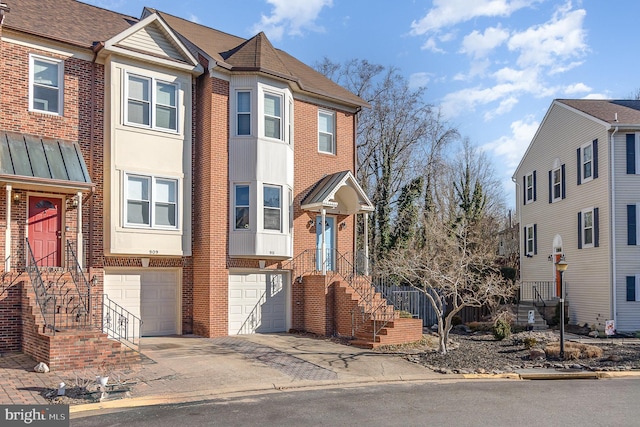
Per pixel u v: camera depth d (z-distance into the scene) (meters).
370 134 38.88
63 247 16.48
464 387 13.21
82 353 13.02
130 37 17.80
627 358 16.83
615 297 24.38
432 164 40.66
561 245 29.06
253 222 19.30
